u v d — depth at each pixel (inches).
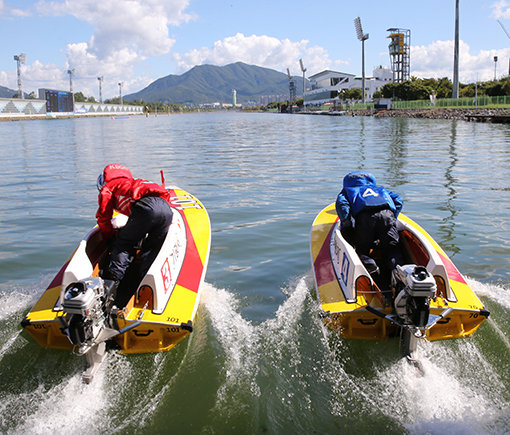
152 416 121.7
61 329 150.0
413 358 142.2
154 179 490.0
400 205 200.1
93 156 740.0
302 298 197.2
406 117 2169.0
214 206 363.9
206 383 135.8
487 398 127.6
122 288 190.7
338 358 147.9
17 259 249.9
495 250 251.3
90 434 115.6
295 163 607.2
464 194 385.1
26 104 3809.1
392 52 3966.5
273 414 122.9
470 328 158.4
